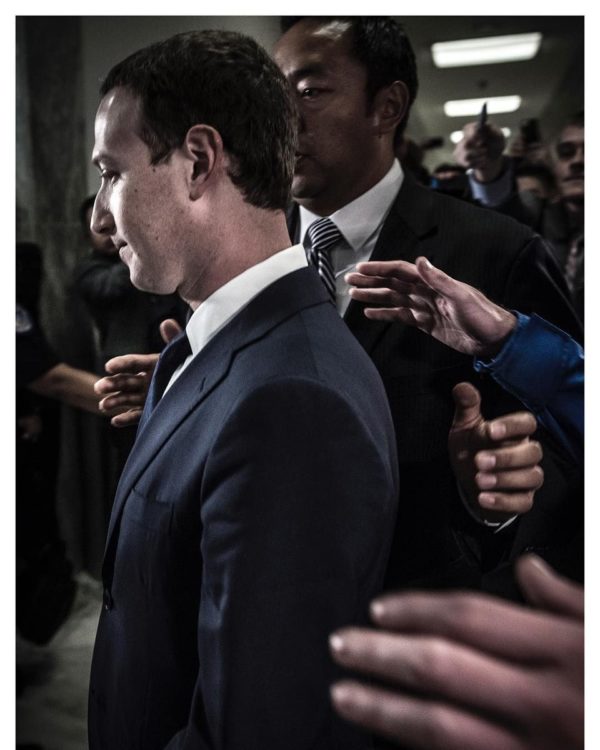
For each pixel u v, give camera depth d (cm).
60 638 122
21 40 116
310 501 47
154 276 57
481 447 76
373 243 87
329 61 79
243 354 53
